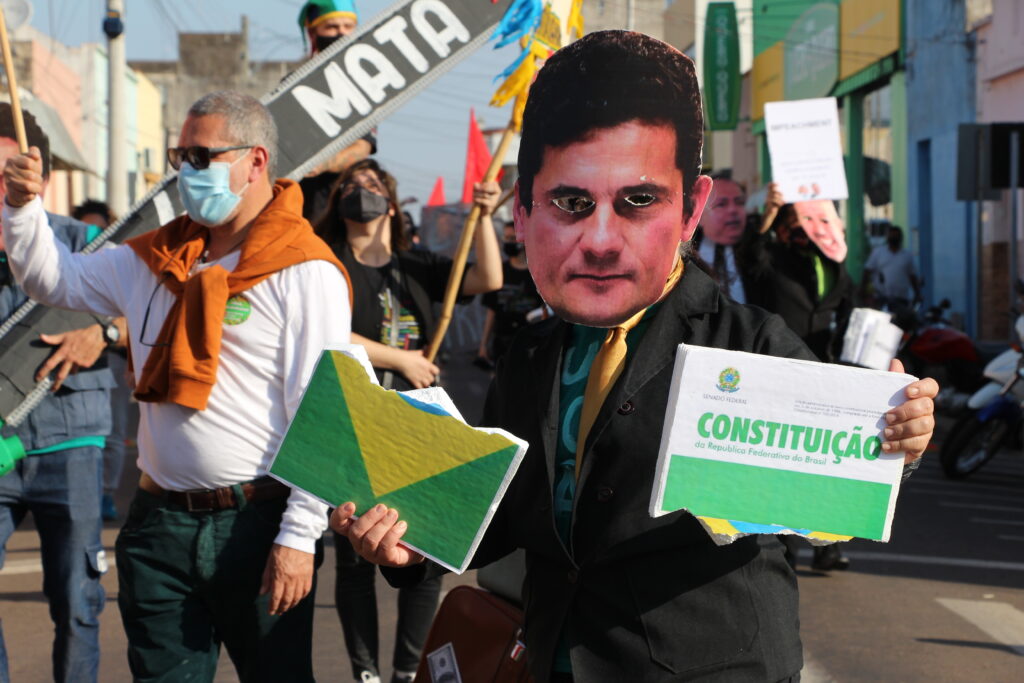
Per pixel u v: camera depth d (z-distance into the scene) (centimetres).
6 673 388
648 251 228
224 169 329
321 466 226
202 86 5719
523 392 250
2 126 395
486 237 464
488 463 217
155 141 4688
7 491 403
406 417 221
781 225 632
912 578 666
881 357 620
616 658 227
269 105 480
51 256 346
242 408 319
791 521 211
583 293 229
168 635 321
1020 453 1214
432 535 221
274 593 311
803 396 209
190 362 315
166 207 453
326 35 589
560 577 237
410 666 444
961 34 2103
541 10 403
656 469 213
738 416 210
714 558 228
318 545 327
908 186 2362
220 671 499
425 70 492
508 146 438
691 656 225
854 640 546
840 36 2620
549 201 230
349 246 450
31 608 601
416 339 453
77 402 410
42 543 410
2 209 346
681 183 229
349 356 224
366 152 533
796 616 240
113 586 634
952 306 2153
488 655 296
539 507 238
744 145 3456
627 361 235
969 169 1409
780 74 3045
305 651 328
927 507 889
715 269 613
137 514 328
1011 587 647
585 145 227
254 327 319
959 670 503
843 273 628
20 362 400
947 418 1430
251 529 319
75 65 3497
